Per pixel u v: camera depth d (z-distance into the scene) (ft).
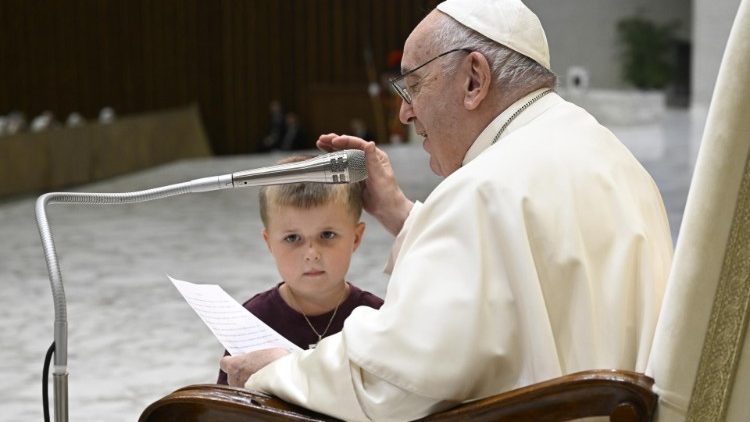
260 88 95.76
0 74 96.37
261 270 34.71
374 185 11.62
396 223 11.66
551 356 8.25
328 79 94.68
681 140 65.77
